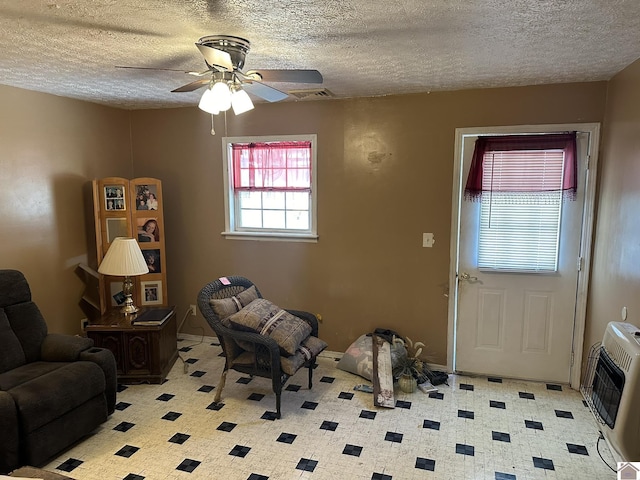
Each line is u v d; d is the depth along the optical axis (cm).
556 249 349
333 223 404
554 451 273
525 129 341
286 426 300
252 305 333
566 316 354
